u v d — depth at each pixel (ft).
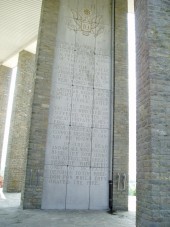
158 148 15.26
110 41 32.01
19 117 45.91
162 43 17.19
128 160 28.40
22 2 38.22
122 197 27.22
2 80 57.00
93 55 30.83
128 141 28.94
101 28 32.17
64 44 30.12
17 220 19.24
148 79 16.43
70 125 27.96
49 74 28.45
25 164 26.40
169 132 15.65
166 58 16.92
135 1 20.58
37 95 27.45
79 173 27.09
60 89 28.63
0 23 43.39
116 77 30.37
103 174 27.76
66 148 27.30
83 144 27.89
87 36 31.27
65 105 28.32
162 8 18.07
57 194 26.00
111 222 19.95
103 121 29.14
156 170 14.92
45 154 26.50
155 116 15.72
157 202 14.46
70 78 29.27
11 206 26.48
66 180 26.55
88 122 28.63
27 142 26.96
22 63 48.62
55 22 30.27
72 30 30.91
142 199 15.64
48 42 29.35
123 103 29.84
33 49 49.49
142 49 17.94
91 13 32.42
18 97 46.60
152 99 15.97
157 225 14.14
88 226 18.15
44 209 25.02
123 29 32.35
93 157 27.89
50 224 18.28
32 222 18.70
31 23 42.57
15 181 43.24
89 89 29.58
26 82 48.29
